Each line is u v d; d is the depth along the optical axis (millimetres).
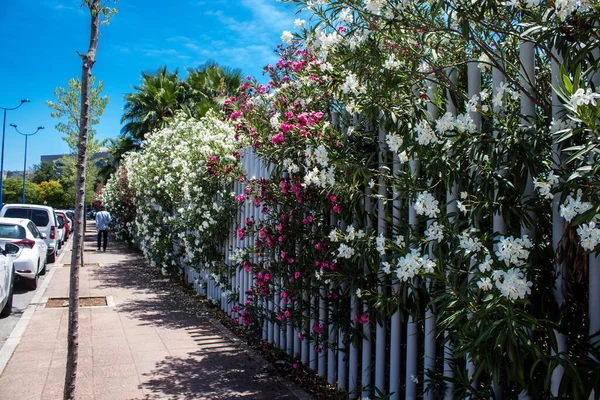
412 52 3092
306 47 4027
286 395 4402
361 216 3930
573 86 1854
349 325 4172
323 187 4016
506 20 2617
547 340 2400
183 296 9398
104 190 27125
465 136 2510
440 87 3285
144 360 5371
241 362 5344
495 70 2965
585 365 2094
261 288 5574
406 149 3102
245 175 6996
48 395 4344
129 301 8836
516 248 2170
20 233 10383
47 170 67875
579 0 2123
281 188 4984
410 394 3598
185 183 8992
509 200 2510
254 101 5410
